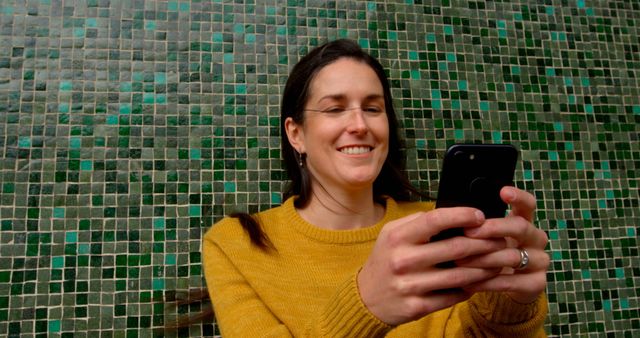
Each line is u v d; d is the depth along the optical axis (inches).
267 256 34.1
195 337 40.8
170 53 44.8
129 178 42.3
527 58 51.6
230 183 43.7
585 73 52.7
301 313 31.8
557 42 52.7
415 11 49.8
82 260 40.5
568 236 48.6
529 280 20.6
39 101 42.3
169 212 42.4
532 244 20.7
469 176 21.3
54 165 41.5
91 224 41.1
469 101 49.2
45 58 43.1
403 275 18.5
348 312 19.7
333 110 34.4
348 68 34.7
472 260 19.2
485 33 51.1
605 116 52.2
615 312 47.7
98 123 42.8
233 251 34.2
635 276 48.9
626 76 53.7
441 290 19.3
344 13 48.4
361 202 35.9
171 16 45.4
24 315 39.0
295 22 47.3
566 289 47.3
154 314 40.6
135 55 44.3
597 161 50.9
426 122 47.9
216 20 46.0
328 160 34.0
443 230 19.1
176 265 41.7
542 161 49.7
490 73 50.3
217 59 45.4
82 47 43.7
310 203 38.1
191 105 44.3
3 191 40.5
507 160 21.5
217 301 32.2
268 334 26.3
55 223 40.7
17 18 43.3
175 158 43.3
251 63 45.8
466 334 26.7
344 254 34.4
